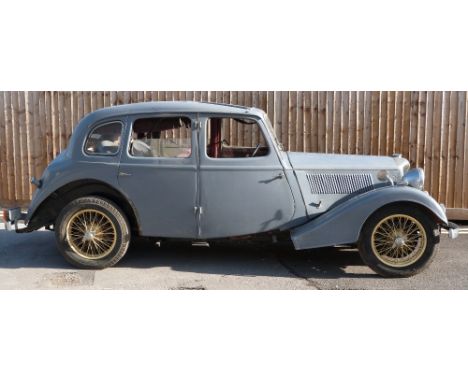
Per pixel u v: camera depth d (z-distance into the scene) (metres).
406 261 5.36
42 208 5.80
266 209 5.52
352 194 5.67
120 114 5.55
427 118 7.71
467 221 7.97
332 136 7.99
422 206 5.29
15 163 8.52
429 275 5.47
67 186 5.63
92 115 5.63
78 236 5.62
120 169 5.50
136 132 5.55
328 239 5.39
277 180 5.50
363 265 5.84
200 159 5.45
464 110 7.58
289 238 5.71
